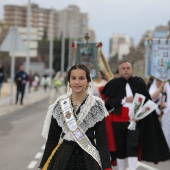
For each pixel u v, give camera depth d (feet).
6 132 45.68
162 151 24.97
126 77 24.79
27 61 91.56
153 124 24.70
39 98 100.22
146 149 24.62
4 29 221.66
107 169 14.61
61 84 86.38
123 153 24.62
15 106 73.77
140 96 24.31
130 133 24.21
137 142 24.25
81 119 14.64
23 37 94.89
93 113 14.70
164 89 31.19
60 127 15.03
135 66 110.11
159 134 24.90
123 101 24.45
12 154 34.01
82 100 14.92
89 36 37.50
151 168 29.81
